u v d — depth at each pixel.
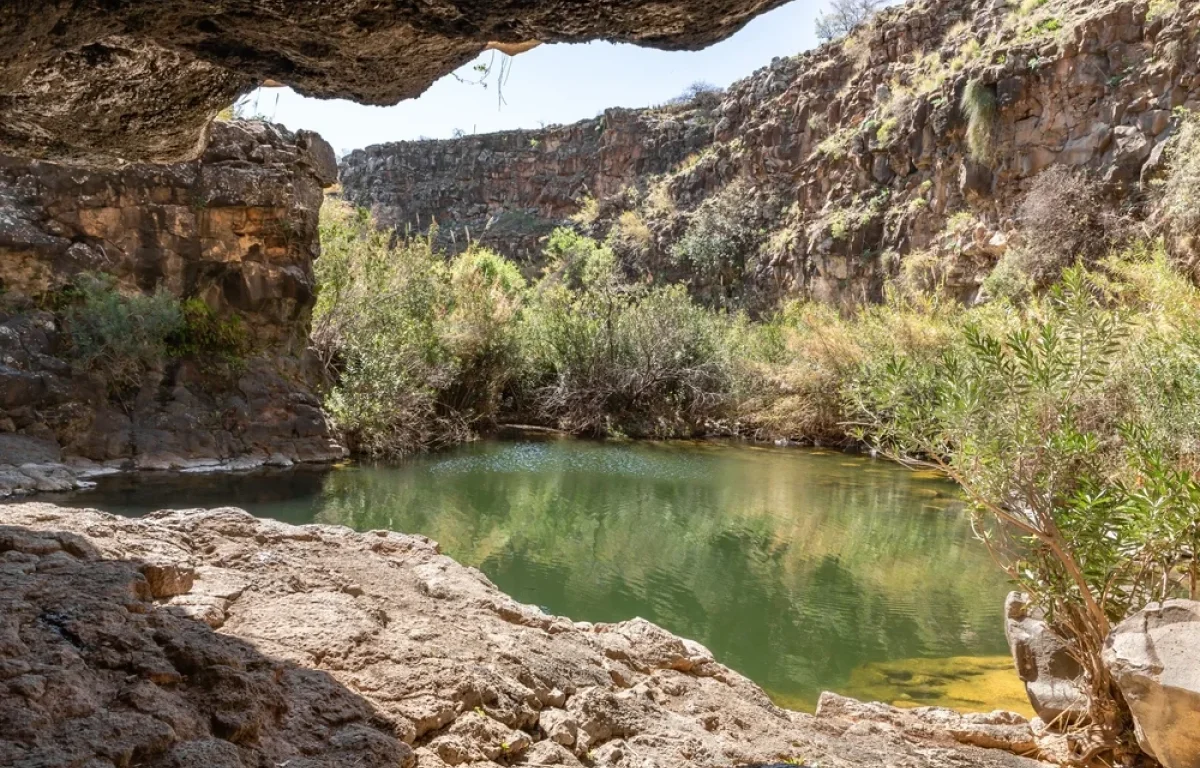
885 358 4.71
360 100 2.63
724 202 30.53
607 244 34.75
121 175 12.48
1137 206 16.27
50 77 2.61
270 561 3.07
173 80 2.72
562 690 2.69
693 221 31.64
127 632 2.04
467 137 41.28
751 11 1.96
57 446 10.77
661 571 7.70
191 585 2.67
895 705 4.79
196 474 11.32
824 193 26.44
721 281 30.14
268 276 13.83
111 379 11.71
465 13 1.97
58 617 2.07
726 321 23.69
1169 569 3.81
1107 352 4.16
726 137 33.41
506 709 2.37
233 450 12.15
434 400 16.50
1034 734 3.88
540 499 10.86
